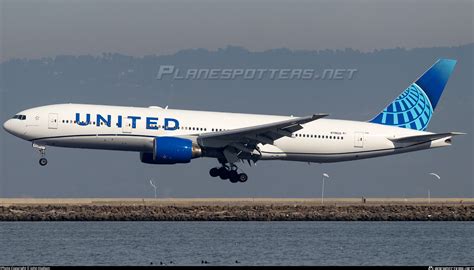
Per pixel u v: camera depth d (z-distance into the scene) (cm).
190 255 18112
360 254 18512
